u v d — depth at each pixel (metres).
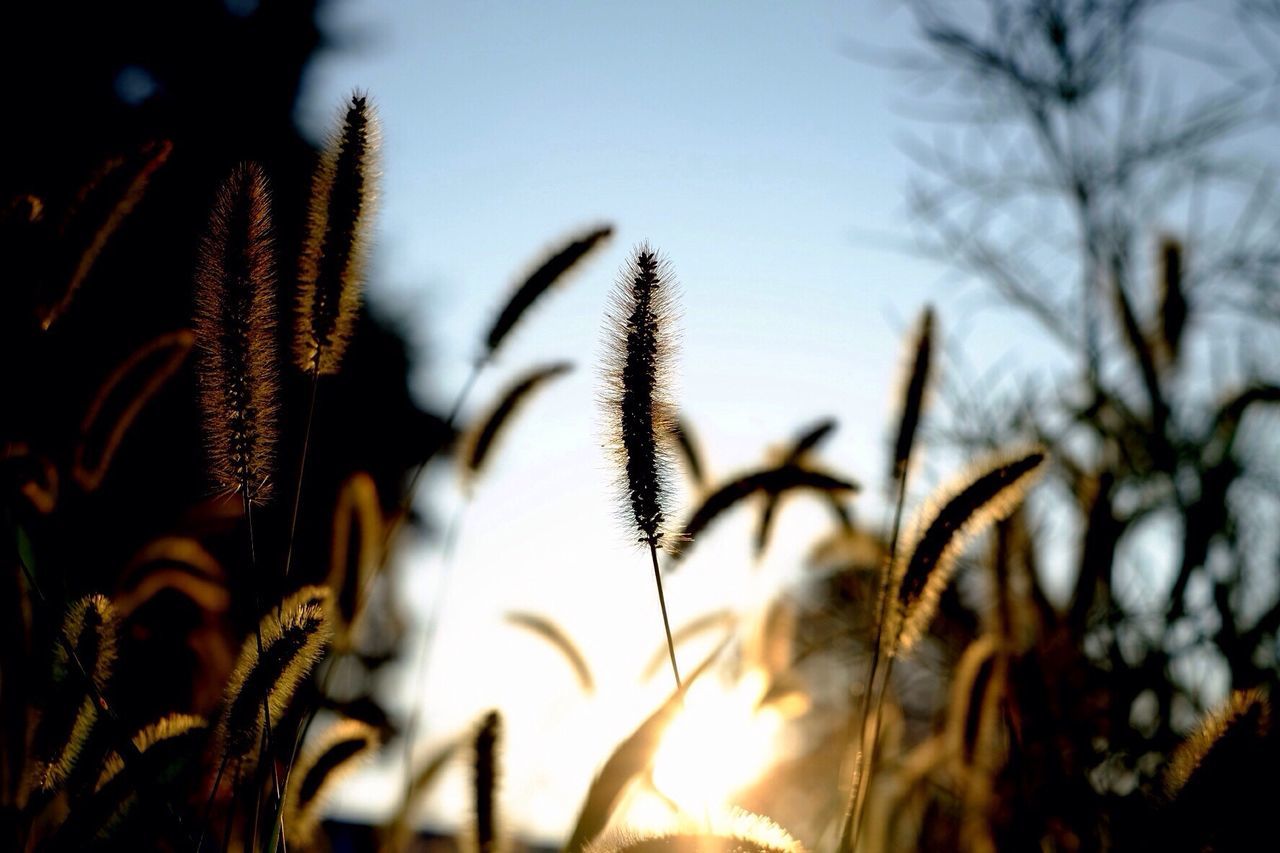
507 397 3.48
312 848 2.94
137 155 2.37
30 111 10.36
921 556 2.24
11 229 2.24
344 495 2.88
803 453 3.49
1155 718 3.55
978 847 3.20
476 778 2.51
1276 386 3.68
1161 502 3.91
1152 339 4.00
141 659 3.17
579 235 2.92
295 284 2.13
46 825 2.38
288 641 1.89
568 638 3.41
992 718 3.05
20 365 2.30
